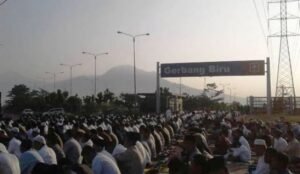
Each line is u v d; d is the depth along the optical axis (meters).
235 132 19.69
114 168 9.30
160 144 17.08
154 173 12.38
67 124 24.42
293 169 13.86
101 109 84.50
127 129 20.64
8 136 15.09
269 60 53.41
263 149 10.46
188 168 7.23
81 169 7.57
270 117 43.25
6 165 9.00
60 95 101.81
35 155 10.12
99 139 9.98
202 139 11.89
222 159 6.64
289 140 15.38
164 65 58.34
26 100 108.31
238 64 55.12
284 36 55.66
